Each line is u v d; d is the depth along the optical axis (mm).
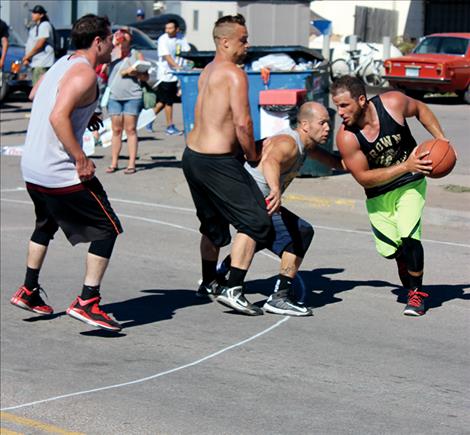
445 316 7984
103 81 15602
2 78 24859
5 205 13211
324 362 6949
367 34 38594
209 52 15000
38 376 6906
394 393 6340
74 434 5859
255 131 13836
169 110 19984
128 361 7145
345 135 7465
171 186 14461
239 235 7750
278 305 8078
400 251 7938
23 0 29125
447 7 36562
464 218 11633
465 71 24891
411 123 19578
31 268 7750
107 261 7332
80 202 7133
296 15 23266
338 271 9516
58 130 6848
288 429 5781
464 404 6141
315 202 12789
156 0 43062
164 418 6027
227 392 6438
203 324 7898
